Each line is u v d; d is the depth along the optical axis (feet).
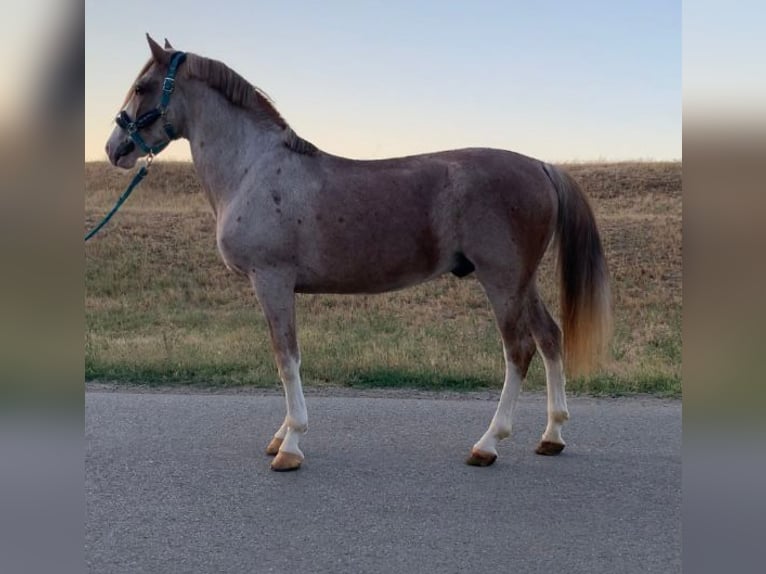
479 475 13.04
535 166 13.92
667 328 25.95
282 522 11.05
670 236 33.09
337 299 29.35
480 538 10.52
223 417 16.56
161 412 16.90
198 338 24.81
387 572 9.53
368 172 13.67
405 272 13.74
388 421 16.38
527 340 13.76
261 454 14.12
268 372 20.56
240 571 9.56
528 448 14.64
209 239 33.88
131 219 34.99
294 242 13.42
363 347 23.41
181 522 11.05
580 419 16.63
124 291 29.96
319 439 15.06
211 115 14.02
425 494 12.16
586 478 12.91
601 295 14.15
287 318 13.55
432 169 13.56
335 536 10.58
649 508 11.59
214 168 14.08
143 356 21.71
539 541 10.43
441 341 24.64
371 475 13.01
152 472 13.12
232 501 11.84
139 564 9.73
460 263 13.94
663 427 15.99
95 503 11.75
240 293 30.12
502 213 13.32
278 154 13.70
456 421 16.40
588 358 14.25
